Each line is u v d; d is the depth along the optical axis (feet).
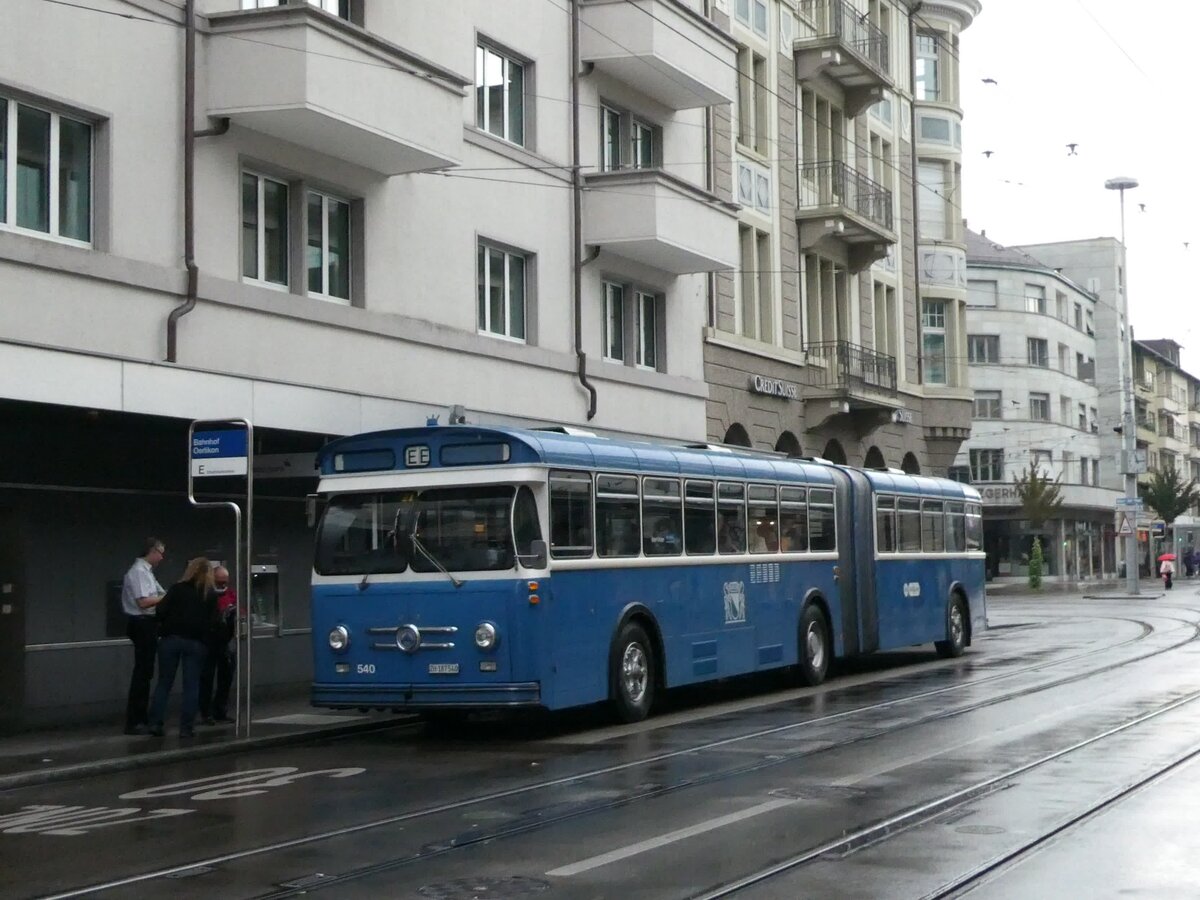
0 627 55.42
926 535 84.38
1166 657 80.79
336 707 51.44
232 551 65.21
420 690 50.11
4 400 47.65
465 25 73.00
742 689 69.10
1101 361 283.79
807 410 110.42
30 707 55.98
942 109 146.72
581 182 82.23
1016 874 28.09
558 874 28.22
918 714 54.75
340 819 35.04
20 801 39.73
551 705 49.83
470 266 73.41
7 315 49.52
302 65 57.00
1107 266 284.20
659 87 88.12
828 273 116.47
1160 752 43.68
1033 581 204.85
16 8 50.49
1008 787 37.83
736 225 90.74
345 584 51.62
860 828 32.37
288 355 61.52
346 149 62.95
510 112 78.13
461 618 49.80
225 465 51.60
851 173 117.70
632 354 87.81
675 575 58.34
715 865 28.89
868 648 75.51
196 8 58.18
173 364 53.36
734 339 99.60
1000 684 66.74
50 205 52.49
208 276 57.36
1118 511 178.40
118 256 53.72
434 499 51.01
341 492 52.39
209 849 31.71
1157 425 329.52
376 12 66.49
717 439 97.30
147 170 55.57
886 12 131.44
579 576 52.01
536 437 50.80
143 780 43.52
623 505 55.21
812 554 70.49
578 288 81.46
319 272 64.95
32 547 56.44
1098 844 30.78
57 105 52.39
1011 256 248.32
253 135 60.13
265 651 67.36
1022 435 241.35
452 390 71.31
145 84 55.62
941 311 142.10
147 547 53.52
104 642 58.90
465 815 35.09
